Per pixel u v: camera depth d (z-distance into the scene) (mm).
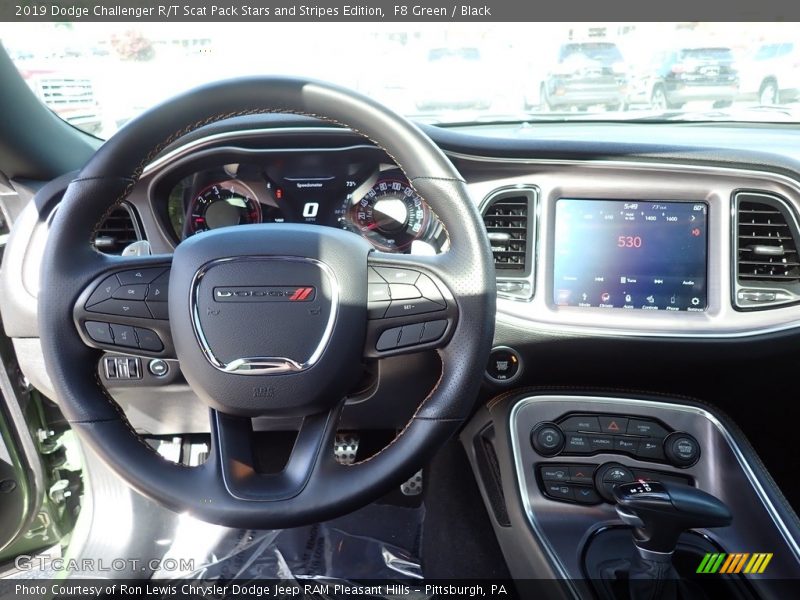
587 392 1551
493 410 1572
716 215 1437
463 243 950
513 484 1480
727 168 1405
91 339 963
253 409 958
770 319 1434
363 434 1595
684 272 1455
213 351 951
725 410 1572
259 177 1451
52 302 942
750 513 1396
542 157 1425
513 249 1476
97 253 979
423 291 958
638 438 1505
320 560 1506
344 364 965
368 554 1536
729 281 1440
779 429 1595
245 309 952
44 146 1439
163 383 1375
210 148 1400
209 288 954
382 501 1716
